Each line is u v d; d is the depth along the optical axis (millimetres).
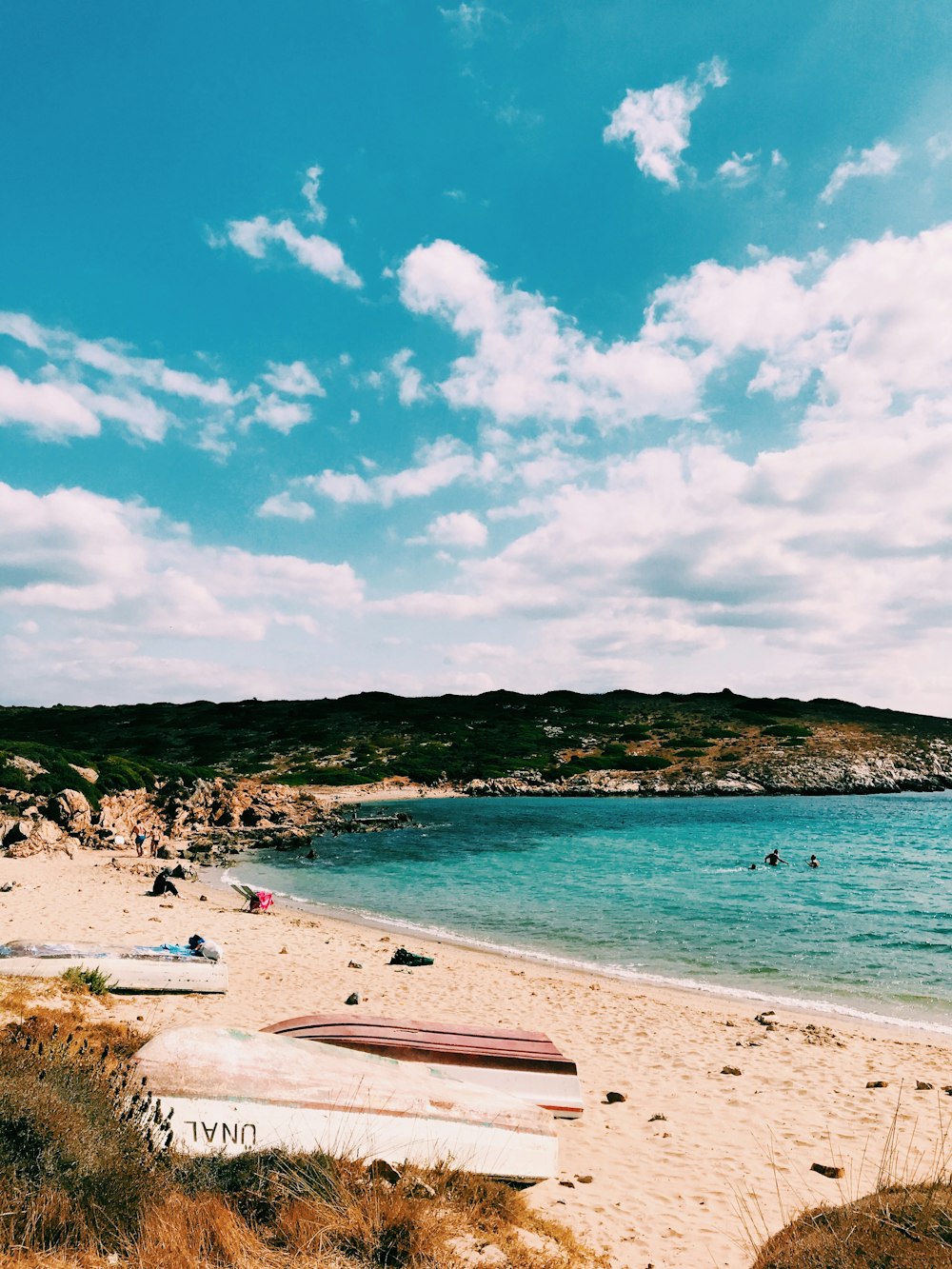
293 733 142500
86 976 13148
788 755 122875
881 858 44219
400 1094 7508
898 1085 11414
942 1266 4250
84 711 173125
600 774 115062
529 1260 5484
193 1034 7293
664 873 38562
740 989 17844
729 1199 7742
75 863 38625
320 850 49562
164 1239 4555
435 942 22875
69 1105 5539
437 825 66312
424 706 168125
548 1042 10227
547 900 30797
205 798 62594
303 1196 5613
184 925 22531
